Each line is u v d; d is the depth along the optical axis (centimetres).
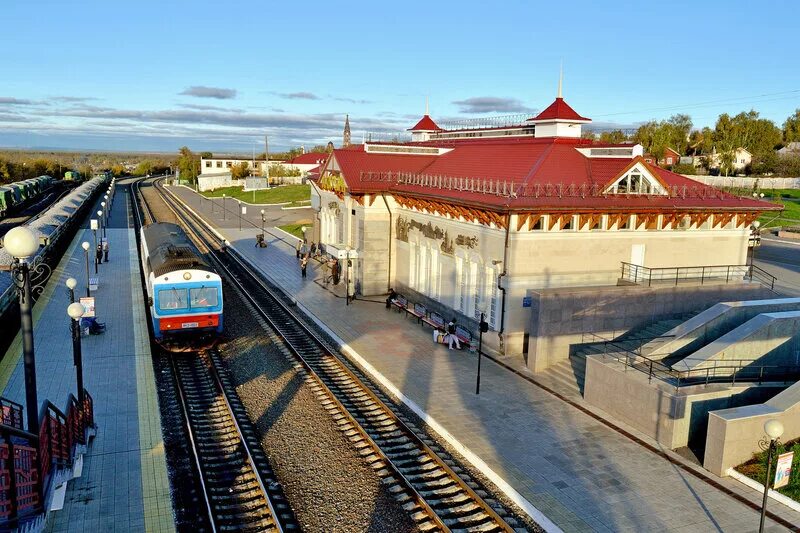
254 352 2189
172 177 16038
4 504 835
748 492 1282
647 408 1534
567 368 1953
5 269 1291
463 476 1346
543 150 2552
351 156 3145
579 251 2203
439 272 2608
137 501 1217
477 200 2133
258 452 1444
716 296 2205
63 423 1359
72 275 3406
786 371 1669
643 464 1396
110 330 2372
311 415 1661
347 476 1346
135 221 6062
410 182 2816
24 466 942
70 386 1795
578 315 2003
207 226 5900
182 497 1245
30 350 1017
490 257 2208
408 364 2056
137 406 1672
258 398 1777
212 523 1130
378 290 3038
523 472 1350
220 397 1772
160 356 2108
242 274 3688
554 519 1176
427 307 2708
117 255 4109
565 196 2131
